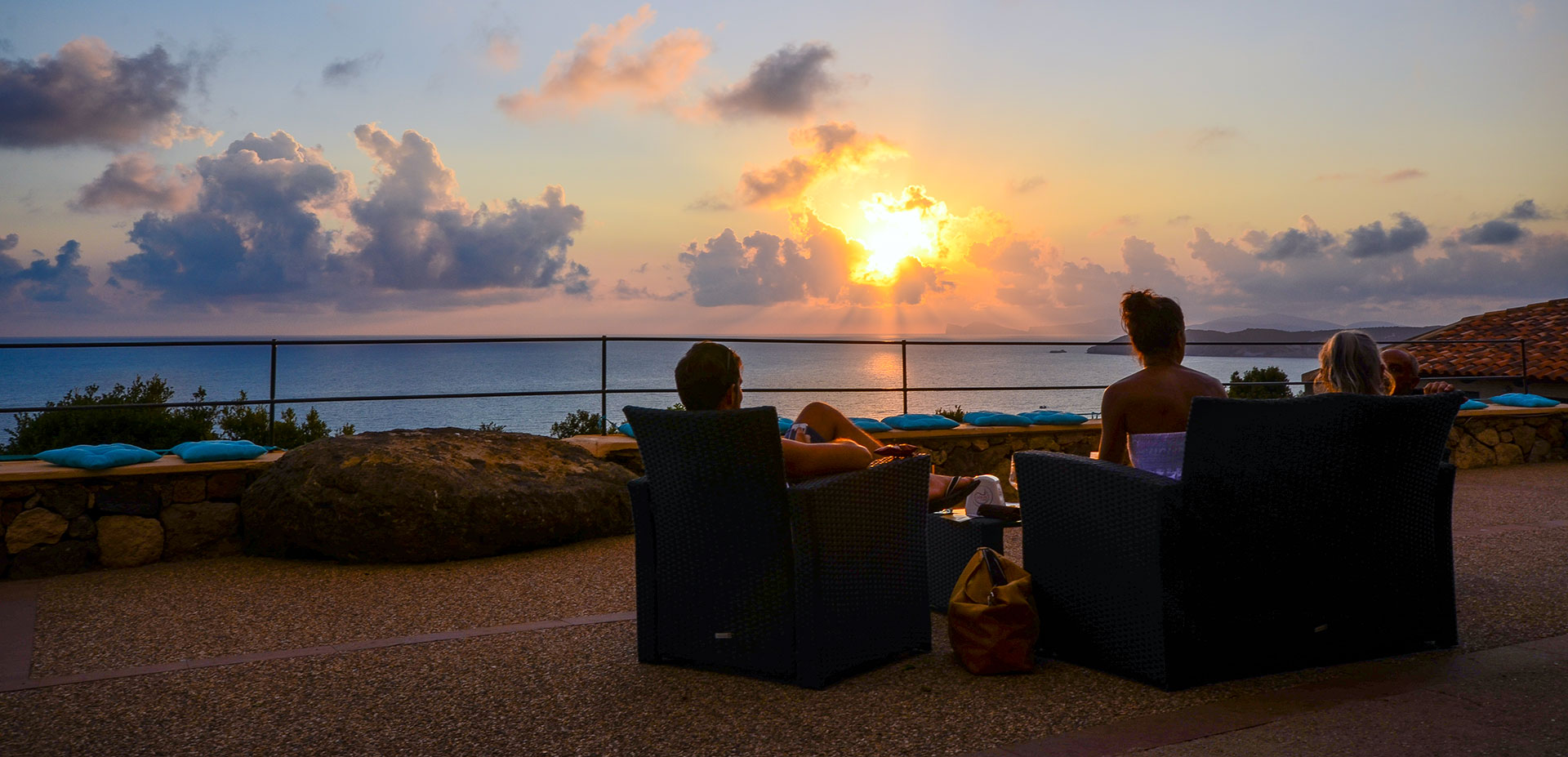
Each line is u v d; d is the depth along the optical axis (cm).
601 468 545
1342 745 212
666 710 248
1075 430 727
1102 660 272
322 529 455
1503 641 299
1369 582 278
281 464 487
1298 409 257
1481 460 852
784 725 235
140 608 378
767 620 270
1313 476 265
